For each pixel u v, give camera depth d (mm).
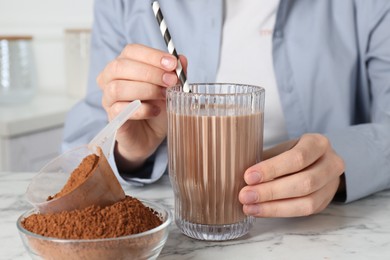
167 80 598
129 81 623
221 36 904
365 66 901
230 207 540
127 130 682
